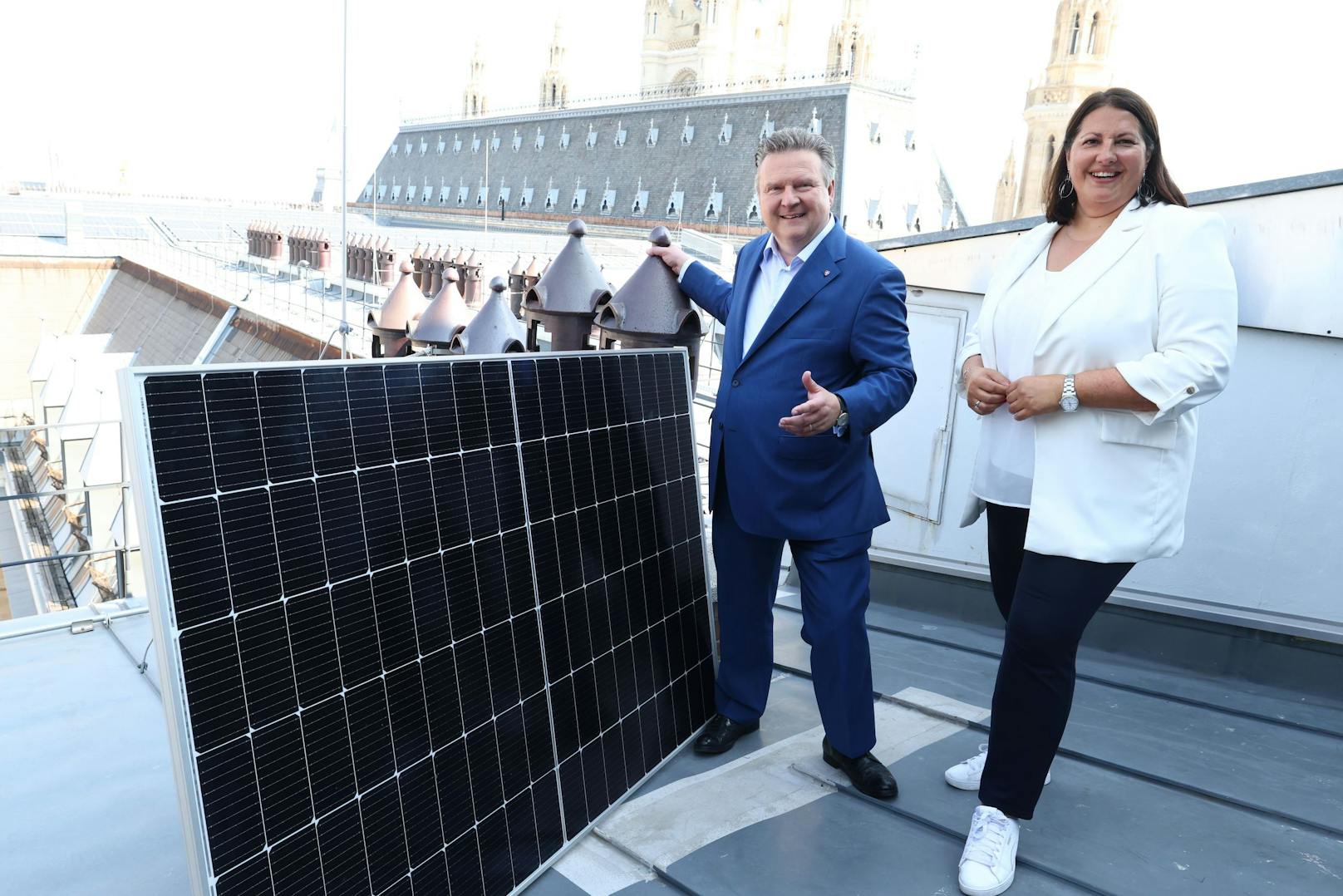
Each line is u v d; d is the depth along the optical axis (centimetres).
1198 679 350
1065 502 203
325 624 171
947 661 365
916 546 430
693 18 10869
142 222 6103
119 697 363
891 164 8150
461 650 203
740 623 282
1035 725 212
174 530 146
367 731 178
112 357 2831
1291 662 341
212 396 154
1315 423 332
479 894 201
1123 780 273
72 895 238
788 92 8106
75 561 1736
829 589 251
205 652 150
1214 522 353
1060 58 7962
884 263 247
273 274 4544
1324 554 335
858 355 245
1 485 2691
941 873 224
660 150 8650
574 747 236
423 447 198
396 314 388
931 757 281
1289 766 282
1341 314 318
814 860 227
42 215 5509
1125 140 201
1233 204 334
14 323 5084
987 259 395
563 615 237
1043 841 238
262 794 157
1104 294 202
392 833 182
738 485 258
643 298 303
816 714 312
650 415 287
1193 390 189
